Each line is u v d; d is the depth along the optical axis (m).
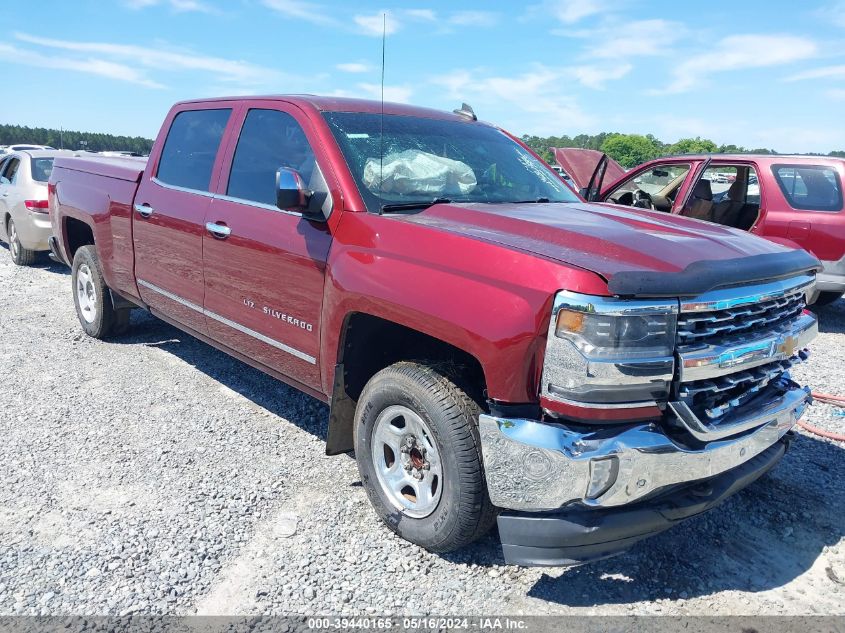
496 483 2.67
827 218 7.41
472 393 2.92
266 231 3.82
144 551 3.10
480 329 2.68
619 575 3.06
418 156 3.89
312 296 3.53
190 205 4.48
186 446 4.20
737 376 2.88
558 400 2.54
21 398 4.88
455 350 3.20
